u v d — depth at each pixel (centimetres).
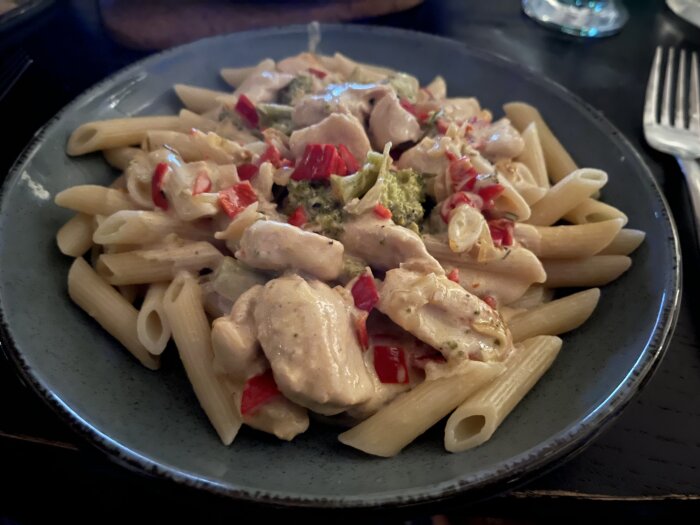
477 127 25
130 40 31
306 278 19
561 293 22
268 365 18
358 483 16
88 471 18
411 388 19
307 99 24
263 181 22
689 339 21
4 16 28
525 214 22
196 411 18
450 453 17
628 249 22
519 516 18
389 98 23
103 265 21
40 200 22
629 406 19
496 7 36
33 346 18
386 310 19
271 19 32
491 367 18
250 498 15
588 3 36
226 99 25
